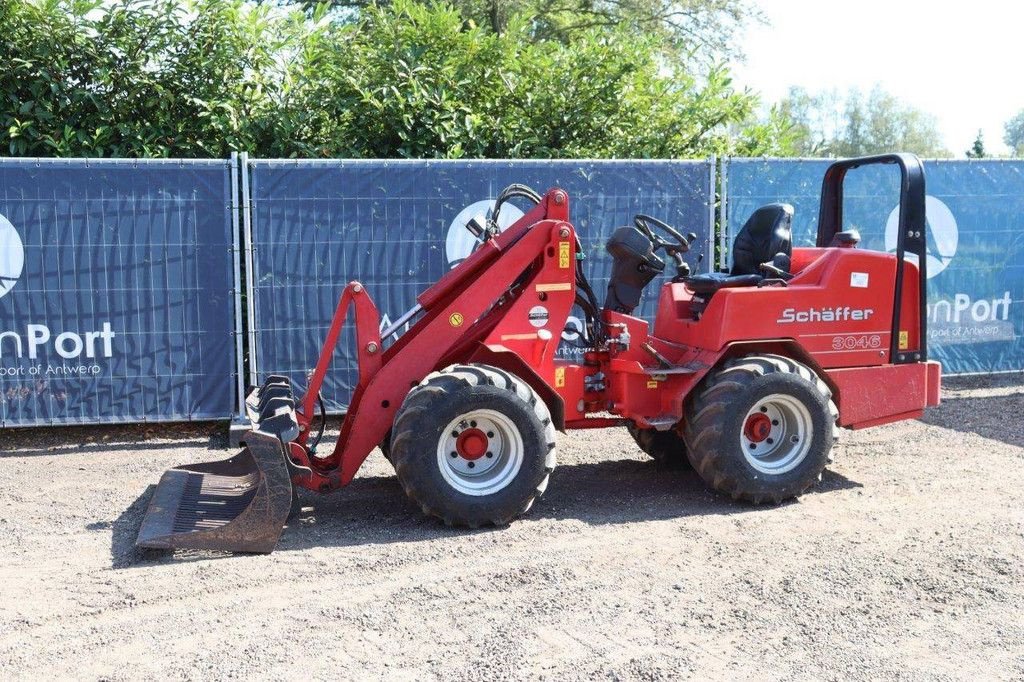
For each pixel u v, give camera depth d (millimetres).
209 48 9594
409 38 10258
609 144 10469
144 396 7652
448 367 5363
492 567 4680
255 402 5848
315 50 10023
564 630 3951
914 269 6207
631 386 5855
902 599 4258
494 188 8039
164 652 3768
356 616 4102
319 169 7754
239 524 4887
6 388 7461
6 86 9070
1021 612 4117
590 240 8250
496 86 10422
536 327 5707
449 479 5238
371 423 5504
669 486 6242
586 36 11094
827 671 3584
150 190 7516
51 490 6262
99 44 9258
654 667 3613
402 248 7945
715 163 8438
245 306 7871
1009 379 9844
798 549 4922
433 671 3594
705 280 5996
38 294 7438
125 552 4988
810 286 5984
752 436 5766
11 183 7316
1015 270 9438
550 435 5355
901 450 7082
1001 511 5562
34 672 3602
